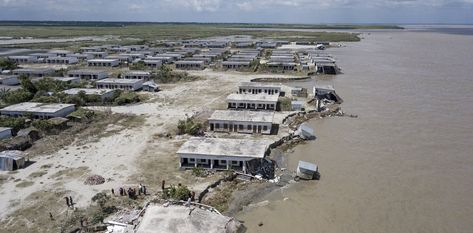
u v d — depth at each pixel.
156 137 72.88
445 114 88.38
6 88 105.75
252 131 74.19
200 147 60.81
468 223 45.69
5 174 56.69
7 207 47.44
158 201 47.50
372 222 45.94
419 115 87.69
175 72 140.62
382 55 198.62
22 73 132.00
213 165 59.03
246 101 91.38
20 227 43.31
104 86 112.69
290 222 46.00
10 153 59.94
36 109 81.81
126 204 48.22
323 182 55.69
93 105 94.88
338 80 129.25
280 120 82.75
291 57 174.12
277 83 125.75
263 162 59.81
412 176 57.53
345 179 56.59
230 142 63.09
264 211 48.34
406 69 151.25
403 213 47.78
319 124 81.75
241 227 44.22
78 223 44.00
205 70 151.62
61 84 109.50
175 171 58.09
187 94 109.00
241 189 53.50
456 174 58.28
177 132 75.12
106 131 76.50
